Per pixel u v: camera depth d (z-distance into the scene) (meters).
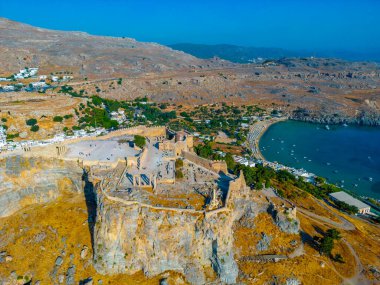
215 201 150.00
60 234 161.88
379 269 165.62
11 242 162.75
